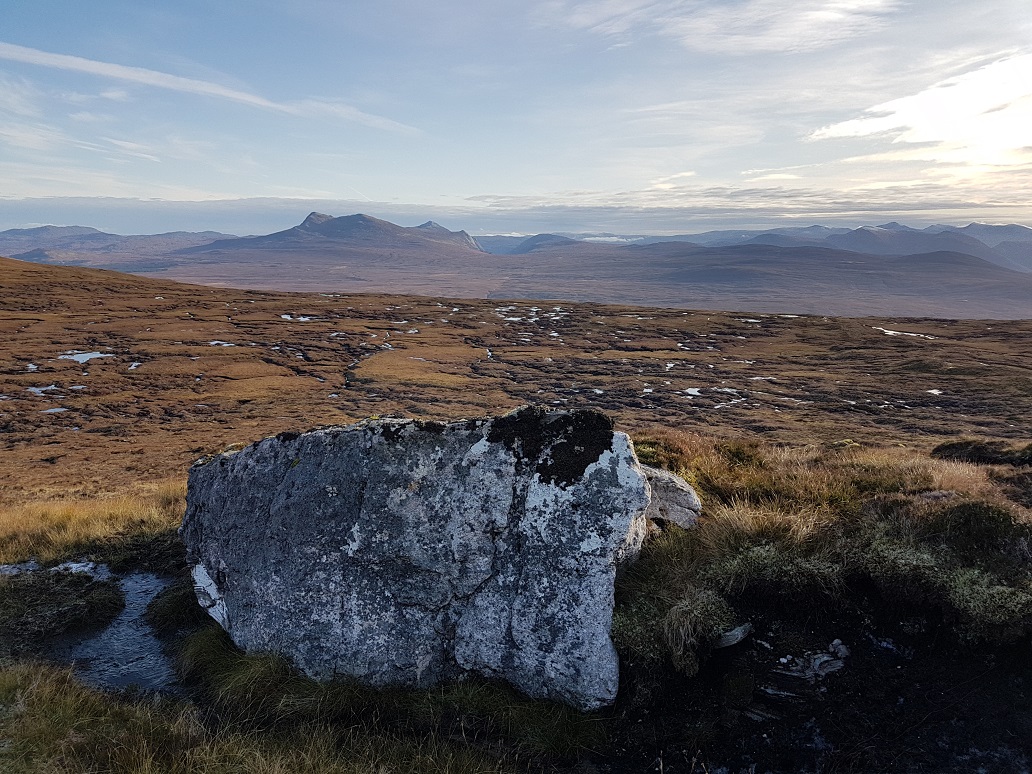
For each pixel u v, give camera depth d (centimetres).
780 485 948
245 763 538
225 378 8400
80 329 10925
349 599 723
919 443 4425
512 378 8831
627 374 9131
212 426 5866
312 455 809
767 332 12888
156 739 582
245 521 817
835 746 518
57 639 824
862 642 600
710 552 727
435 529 718
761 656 605
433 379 8406
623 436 727
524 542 691
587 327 13512
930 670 562
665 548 758
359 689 671
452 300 17325
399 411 6588
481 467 737
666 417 6475
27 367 8356
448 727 618
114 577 1011
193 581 888
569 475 702
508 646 661
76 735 572
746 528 746
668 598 655
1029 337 11300
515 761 560
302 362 9556
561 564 668
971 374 8181
